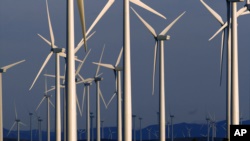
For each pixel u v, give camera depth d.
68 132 58.28
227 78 99.75
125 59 76.56
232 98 77.94
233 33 79.38
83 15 54.56
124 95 75.81
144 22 105.69
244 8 93.00
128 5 77.44
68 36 59.06
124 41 76.88
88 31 73.06
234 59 78.75
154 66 102.75
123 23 77.25
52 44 115.06
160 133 107.31
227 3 87.00
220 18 99.00
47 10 114.19
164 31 106.44
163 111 107.56
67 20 59.25
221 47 94.25
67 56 58.94
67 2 59.44
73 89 58.66
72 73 58.78
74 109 58.53
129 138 75.12
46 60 100.06
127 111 75.50
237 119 77.50
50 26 114.69
